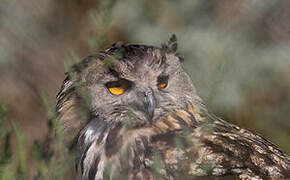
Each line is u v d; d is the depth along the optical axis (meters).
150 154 11.12
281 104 20.52
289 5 21.30
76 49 21.16
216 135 11.24
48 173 9.18
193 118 12.30
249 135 11.98
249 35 21.23
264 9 21.33
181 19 21.53
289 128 20.02
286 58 21.11
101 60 11.95
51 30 21.44
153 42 21.23
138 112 11.97
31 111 19.08
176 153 10.86
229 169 10.64
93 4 21.44
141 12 21.77
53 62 21.06
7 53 20.97
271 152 11.23
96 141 11.89
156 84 12.19
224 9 21.28
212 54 18.78
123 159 11.31
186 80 12.64
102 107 12.15
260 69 20.94
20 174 8.84
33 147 9.16
